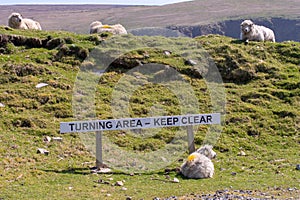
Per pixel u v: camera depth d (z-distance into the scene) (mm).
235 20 98875
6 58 17828
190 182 10562
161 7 128000
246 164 12195
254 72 18344
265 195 9344
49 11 130500
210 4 137250
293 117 15516
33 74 17016
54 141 13109
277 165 12133
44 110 15031
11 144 12469
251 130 14664
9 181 10016
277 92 17062
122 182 10445
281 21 102312
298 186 10250
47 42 19609
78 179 10453
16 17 22859
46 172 10828
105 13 113500
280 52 20094
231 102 16453
